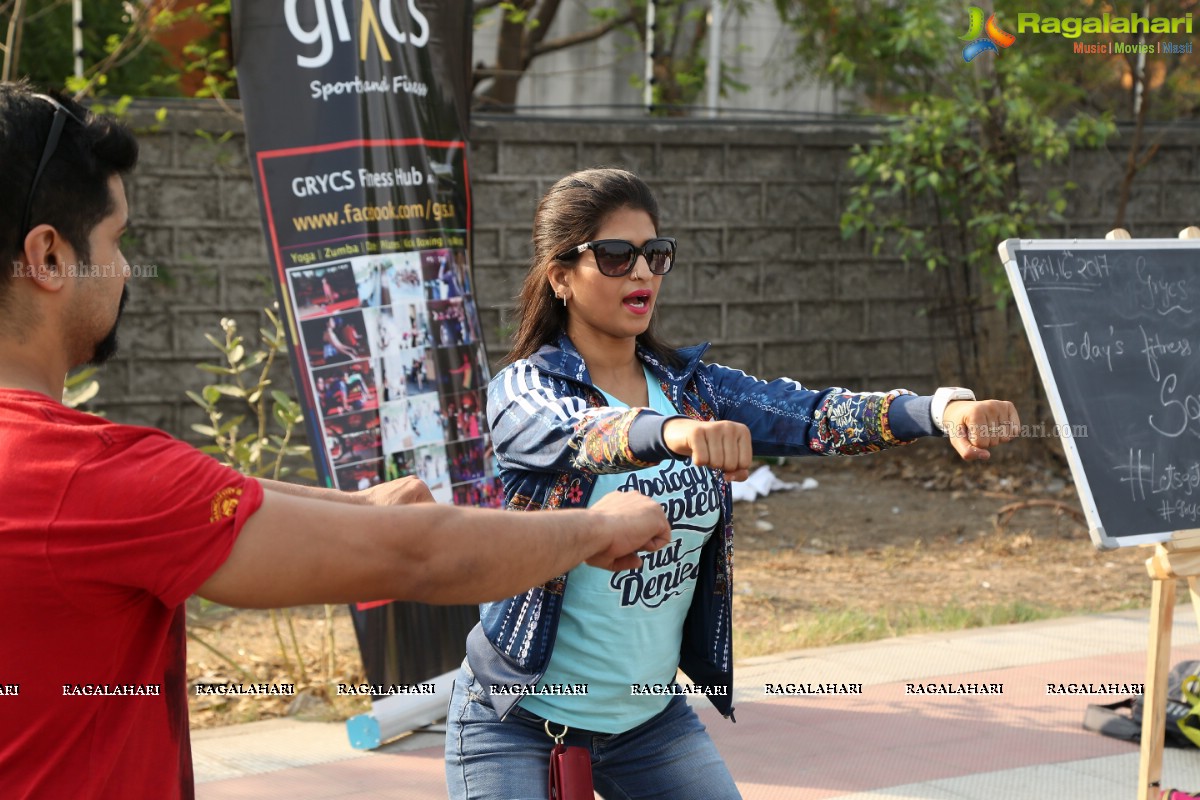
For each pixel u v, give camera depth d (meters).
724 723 4.80
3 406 1.34
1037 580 7.38
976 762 4.38
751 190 9.79
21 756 1.33
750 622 6.44
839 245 10.06
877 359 10.22
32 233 1.38
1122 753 4.50
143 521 1.30
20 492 1.29
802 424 2.39
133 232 8.28
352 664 5.52
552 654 2.32
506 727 2.35
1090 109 10.83
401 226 4.81
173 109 8.32
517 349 2.54
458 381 4.96
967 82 9.80
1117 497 3.48
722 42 11.77
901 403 2.27
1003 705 5.00
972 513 8.92
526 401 2.26
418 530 1.38
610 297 2.39
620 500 1.65
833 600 6.90
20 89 1.42
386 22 4.77
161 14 8.59
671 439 1.86
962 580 7.37
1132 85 10.73
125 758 1.40
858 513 8.91
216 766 4.35
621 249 2.38
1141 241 3.72
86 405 8.24
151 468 1.32
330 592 1.36
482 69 11.81
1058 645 5.89
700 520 2.38
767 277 9.89
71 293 1.42
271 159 4.70
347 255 4.75
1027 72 9.09
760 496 9.29
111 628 1.35
